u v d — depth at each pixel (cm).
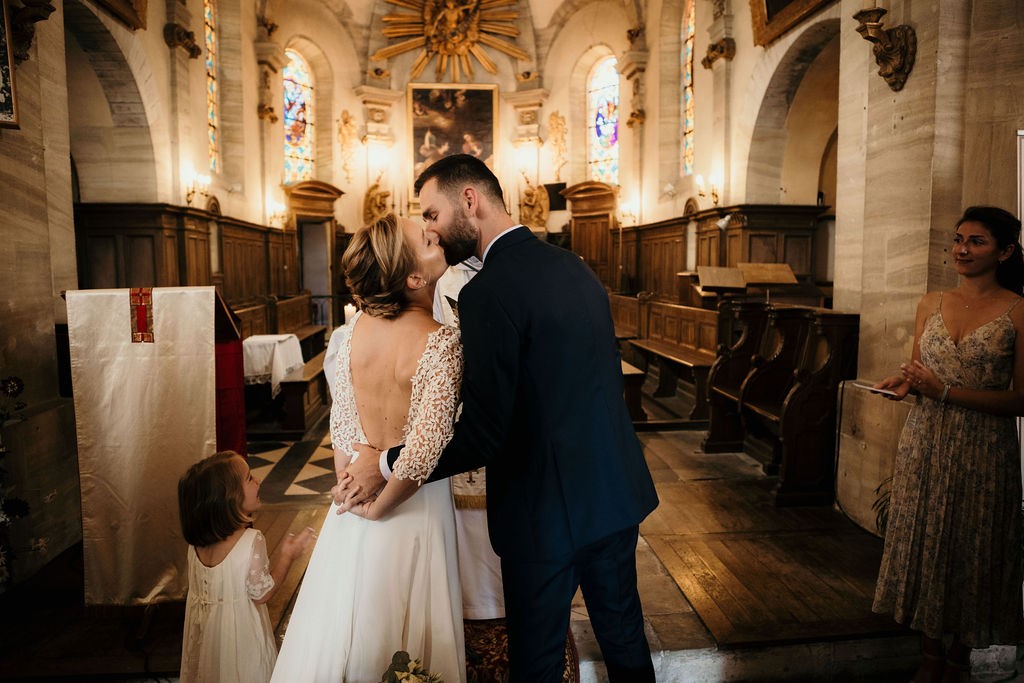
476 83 1552
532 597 170
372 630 169
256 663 207
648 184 1216
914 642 271
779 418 444
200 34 936
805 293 652
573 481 167
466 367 161
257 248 1198
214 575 205
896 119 370
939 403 231
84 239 773
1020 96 317
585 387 169
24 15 319
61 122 406
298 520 402
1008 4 315
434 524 178
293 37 1355
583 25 1441
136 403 265
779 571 326
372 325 172
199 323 265
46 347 356
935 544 230
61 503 352
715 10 838
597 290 177
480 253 185
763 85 741
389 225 168
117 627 272
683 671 260
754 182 790
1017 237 222
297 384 621
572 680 224
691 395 775
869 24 360
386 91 1512
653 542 363
